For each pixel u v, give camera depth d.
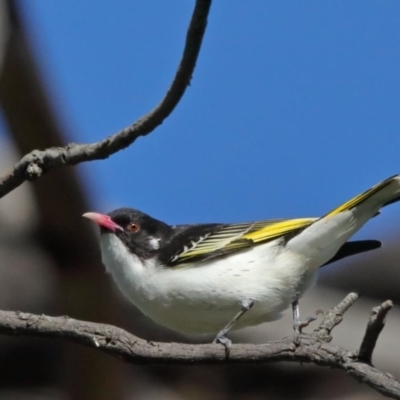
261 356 8.23
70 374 13.08
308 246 10.75
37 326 8.41
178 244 10.97
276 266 10.75
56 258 13.81
